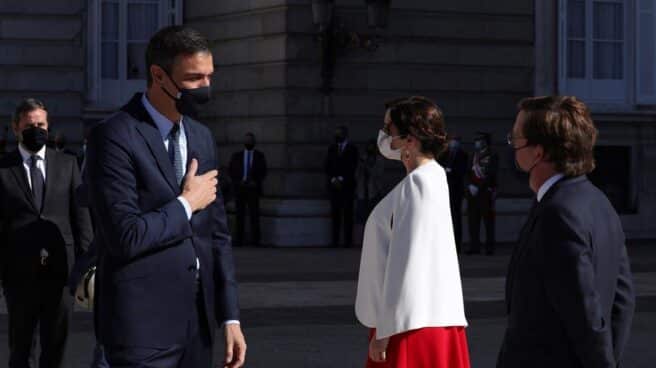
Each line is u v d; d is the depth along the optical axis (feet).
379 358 20.89
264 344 38.99
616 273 16.85
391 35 78.48
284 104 76.59
